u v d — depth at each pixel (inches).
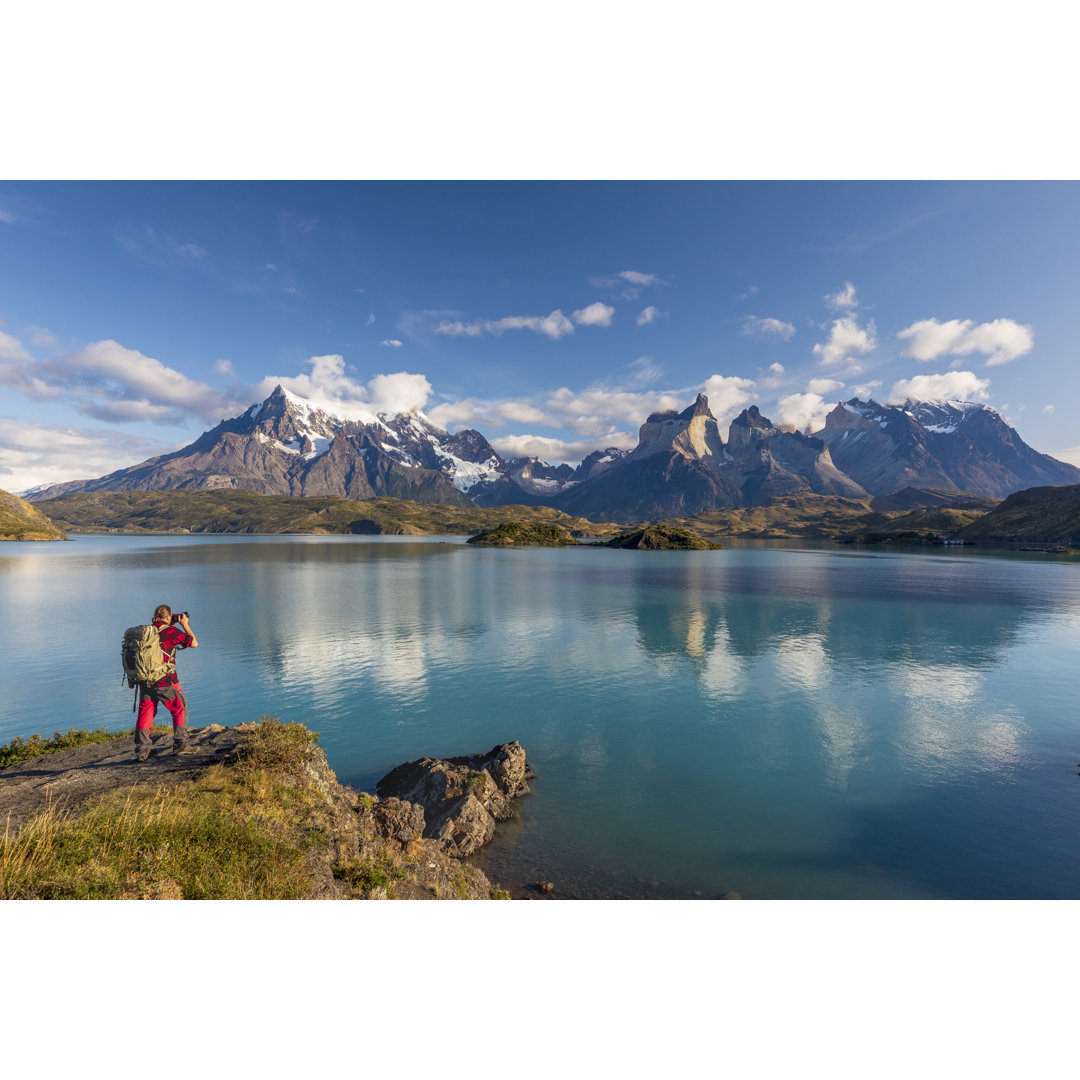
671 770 1139.3
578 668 1978.3
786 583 5007.4
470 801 887.7
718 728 1382.9
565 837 873.5
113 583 4785.9
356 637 2507.4
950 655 2201.0
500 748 1094.4
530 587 4589.1
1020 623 2940.5
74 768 577.3
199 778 542.0
